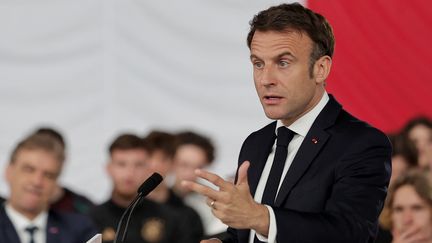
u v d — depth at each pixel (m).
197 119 18.31
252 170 7.83
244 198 6.59
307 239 6.74
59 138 14.61
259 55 7.31
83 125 18.55
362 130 7.43
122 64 18.50
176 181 16.09
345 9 17.72
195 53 18.34
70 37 18.59
